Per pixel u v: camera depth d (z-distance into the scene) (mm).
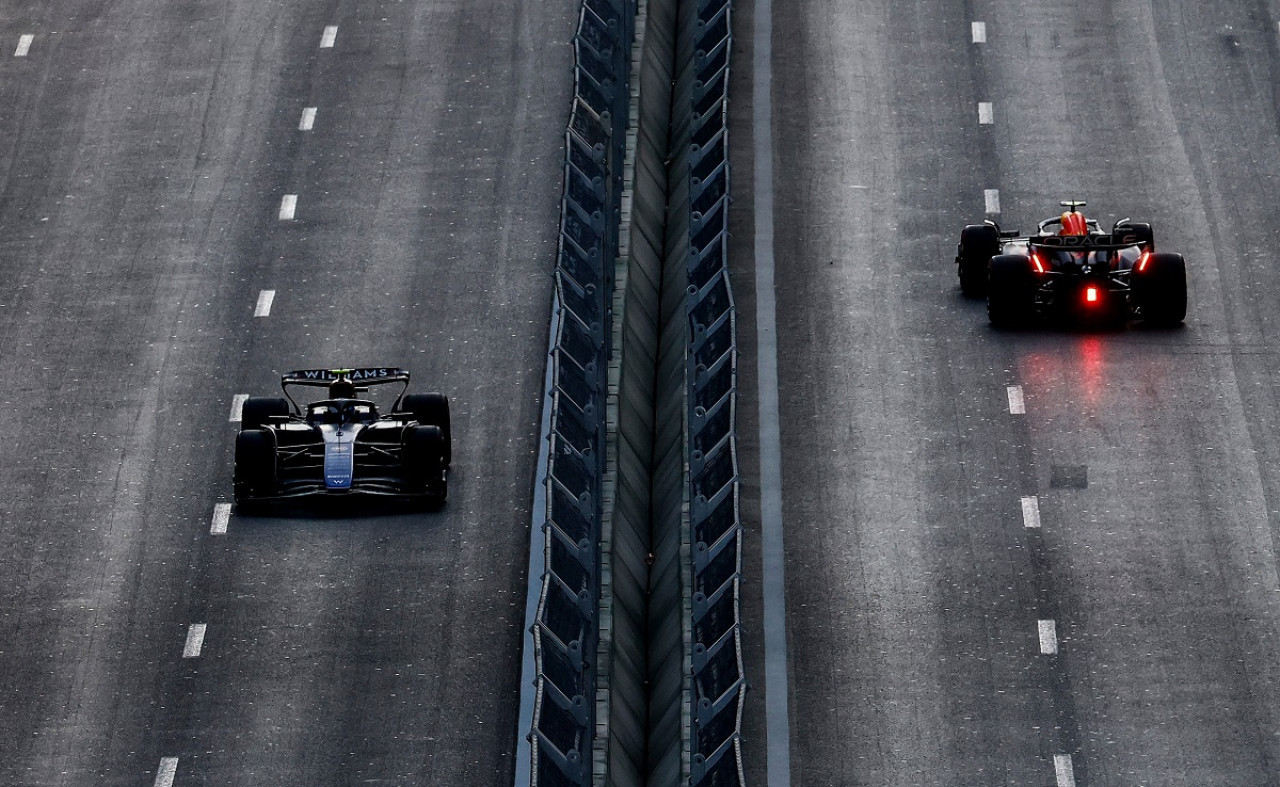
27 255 167500
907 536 133750
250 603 128750
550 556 109875
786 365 151625
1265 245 165625
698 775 100750
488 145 179750
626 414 138125
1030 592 128625
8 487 140500
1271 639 124188
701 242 146625
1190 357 151125
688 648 117750
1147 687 120938
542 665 100812
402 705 120688
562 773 98438
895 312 157625
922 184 174375
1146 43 192000
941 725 118625
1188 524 134000
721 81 169125
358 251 166625
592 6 163875
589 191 142250
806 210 171000
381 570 130625
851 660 123500
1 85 190375
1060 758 116125
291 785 115500
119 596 130000
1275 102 184000
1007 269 153375
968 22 195750
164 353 155000
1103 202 172000
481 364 152375
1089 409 145500
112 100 187750
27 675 124062
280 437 138375
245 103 186500
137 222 171500
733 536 111562
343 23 197250
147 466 142250
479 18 197500
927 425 144500
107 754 118188
